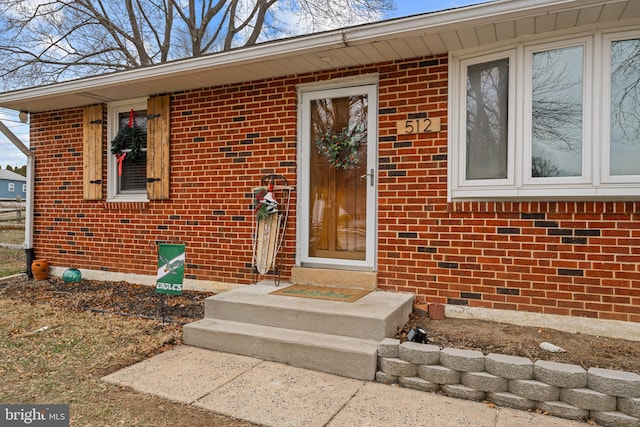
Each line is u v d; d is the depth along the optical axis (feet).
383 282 15.46
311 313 12.82
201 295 18.66
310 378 11.25
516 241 13.53
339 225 16.72
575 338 12.31
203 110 18.94
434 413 9.48
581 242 12.73
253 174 17.92
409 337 11.76
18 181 141.69
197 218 19.17
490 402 10.06
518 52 13.16
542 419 9.31
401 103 15.11
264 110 17.66
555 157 12.85
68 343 13.60
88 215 22.07
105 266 21.68
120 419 9.16
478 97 14.05
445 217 14.49
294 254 17.19
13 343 13.61
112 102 21.49
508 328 13.12
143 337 14.10
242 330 13.11
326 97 16.76
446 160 14.44
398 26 12.76
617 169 12.14
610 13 11.52
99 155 21.56
